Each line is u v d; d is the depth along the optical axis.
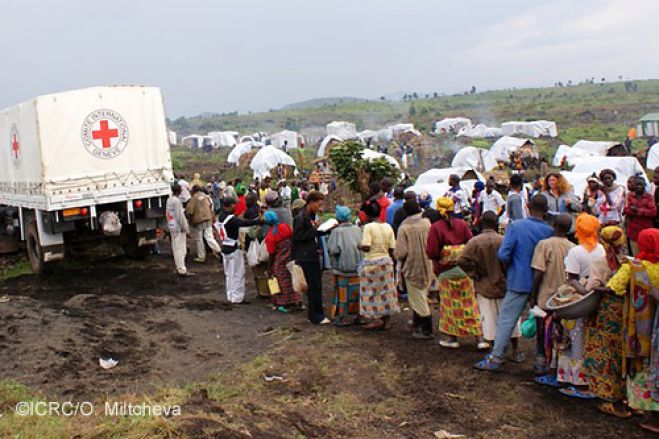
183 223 12.64
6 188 14.32
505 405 5.89
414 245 7.68
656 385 5.10
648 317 5.15
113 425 5.00
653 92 123.44
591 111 95.44
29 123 12.24
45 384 6.42
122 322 9.00
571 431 5.38
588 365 5.71
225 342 8.15
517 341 6.97
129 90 12.65
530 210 6.62
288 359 7.24
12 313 8.89
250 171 50.25
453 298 7.30
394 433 5.46
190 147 89.56
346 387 6.43
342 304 8.51
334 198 24.95
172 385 6.53
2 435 4.80
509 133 68.62
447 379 6.52
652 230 5.19
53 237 12.51
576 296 5.61
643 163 33.56
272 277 9.64
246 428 5.05
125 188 12.57
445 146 58.84
